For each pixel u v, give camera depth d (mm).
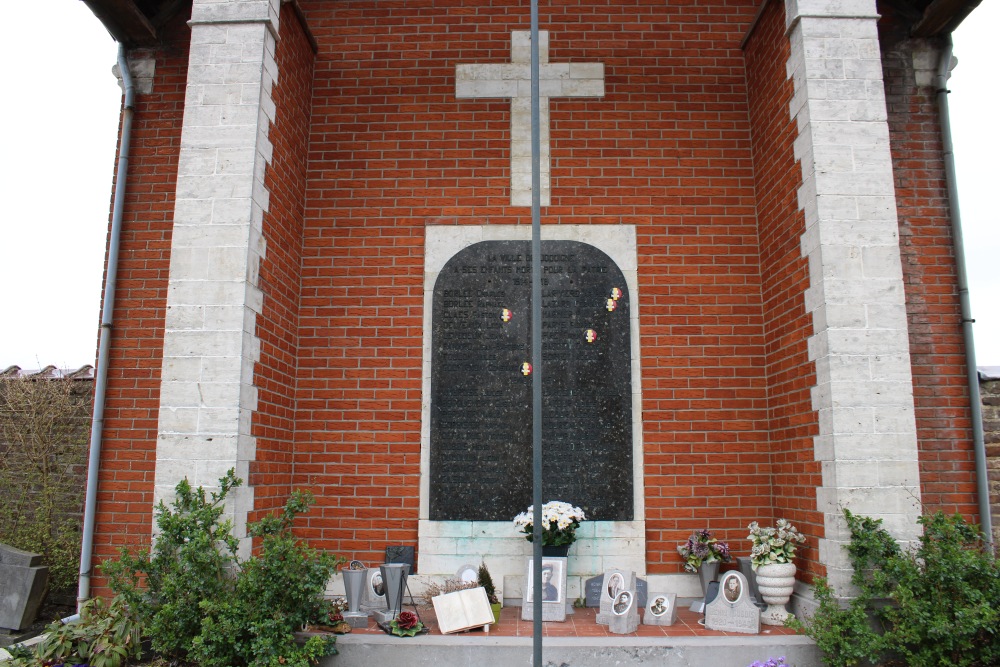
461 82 6359
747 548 5668
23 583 5789
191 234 4953
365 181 6211
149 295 5832
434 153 6242
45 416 7406
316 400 5898
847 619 4281
